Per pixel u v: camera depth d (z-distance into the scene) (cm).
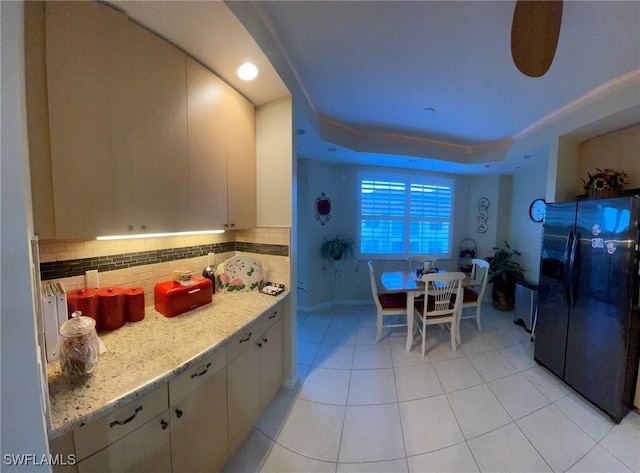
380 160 346
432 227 419
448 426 163
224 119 161
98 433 76
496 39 146
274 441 150
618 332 165
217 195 158
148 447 90
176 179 131
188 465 107
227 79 159
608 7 120
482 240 421
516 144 305
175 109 129
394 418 169
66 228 91
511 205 407
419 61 168
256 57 138
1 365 39
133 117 110
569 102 218
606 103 195
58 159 88
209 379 115
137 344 110
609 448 147
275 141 188
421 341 278
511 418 169
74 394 78
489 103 223
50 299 94
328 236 379
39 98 84
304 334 295
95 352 89
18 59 41
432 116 254
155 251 155
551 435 156
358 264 395
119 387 82
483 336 290
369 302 400
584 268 186
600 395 174
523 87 196
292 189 188
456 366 229
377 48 156
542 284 226
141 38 112
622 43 144
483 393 194
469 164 350
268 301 167
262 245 201
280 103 184
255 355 154
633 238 157
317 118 250
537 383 205
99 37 98
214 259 196
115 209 106
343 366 229
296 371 207
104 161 101
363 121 270
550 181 247
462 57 163
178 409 100
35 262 63
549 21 101
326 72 182
